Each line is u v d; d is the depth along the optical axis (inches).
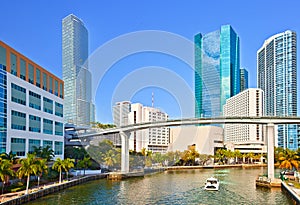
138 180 4156.0
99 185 3646.7
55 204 2486.5
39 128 3956.7
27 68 3695.9
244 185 3838.6
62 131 4736.7
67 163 3523.6
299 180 3619.6
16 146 3380.9
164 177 4756.4
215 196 2952.8
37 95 3932.1
